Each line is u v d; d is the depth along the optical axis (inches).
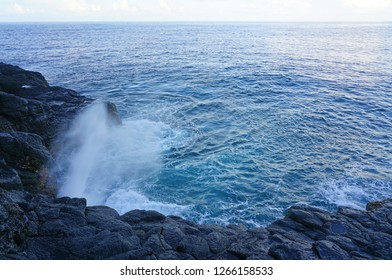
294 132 849.5
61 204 426.9
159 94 1207.6
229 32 5211.6
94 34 4630.9
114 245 341.7
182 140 798.5
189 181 618.8
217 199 565.0
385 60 1971.0
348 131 860.0
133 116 970.1
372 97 1162.6
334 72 1604.3
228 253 353.1
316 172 649.6
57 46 2859.3
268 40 3494.1
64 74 1574.8
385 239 366.0
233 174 641.6
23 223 354.9
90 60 2010.3
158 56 2186.3
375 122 924.0
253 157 711.7
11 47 2753.4
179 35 4414.4
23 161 515.5
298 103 1104.2
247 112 1008.9
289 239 377.1
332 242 360.5
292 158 708.7
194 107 1055.6
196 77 1489.9
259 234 394.3
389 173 645.3
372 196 569.3
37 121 641.6
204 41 3388.3
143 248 341.1
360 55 2208.4
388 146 770.2
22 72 1068.5
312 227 403.5
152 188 598.2
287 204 552.1
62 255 332.5
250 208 542.0
